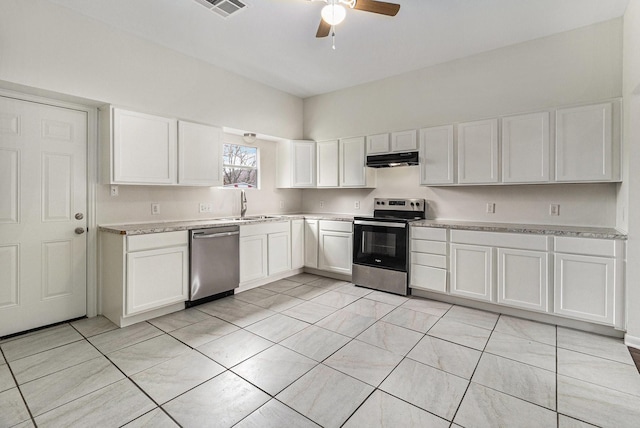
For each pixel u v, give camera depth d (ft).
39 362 7.25
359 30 9.91
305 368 7.03
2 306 8.49
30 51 8.20
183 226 10.46
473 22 9.46
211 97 12.39
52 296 9.34
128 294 9.14
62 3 8.55
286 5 8.61
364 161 14.07
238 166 14.67
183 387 6.33
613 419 5.43
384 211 14.15
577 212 10.18
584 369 7.00
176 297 10.25
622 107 8.76
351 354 7.66
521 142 10.19
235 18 9.25
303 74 13.47
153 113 10.62
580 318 8.79
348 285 13.46
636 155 7.98
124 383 6.45
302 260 15.12
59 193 9.39
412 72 13.12
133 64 10.18
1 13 7.77
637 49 7.50
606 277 8.42
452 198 12.58
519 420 5.41
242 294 12.24
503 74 11.08
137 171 10.09
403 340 8.38
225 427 5.25
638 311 7.97
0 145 8.37
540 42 10.40
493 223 11.39
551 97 10.27
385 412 5.62
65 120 9.45
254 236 12.81
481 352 7.75
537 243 9.36
